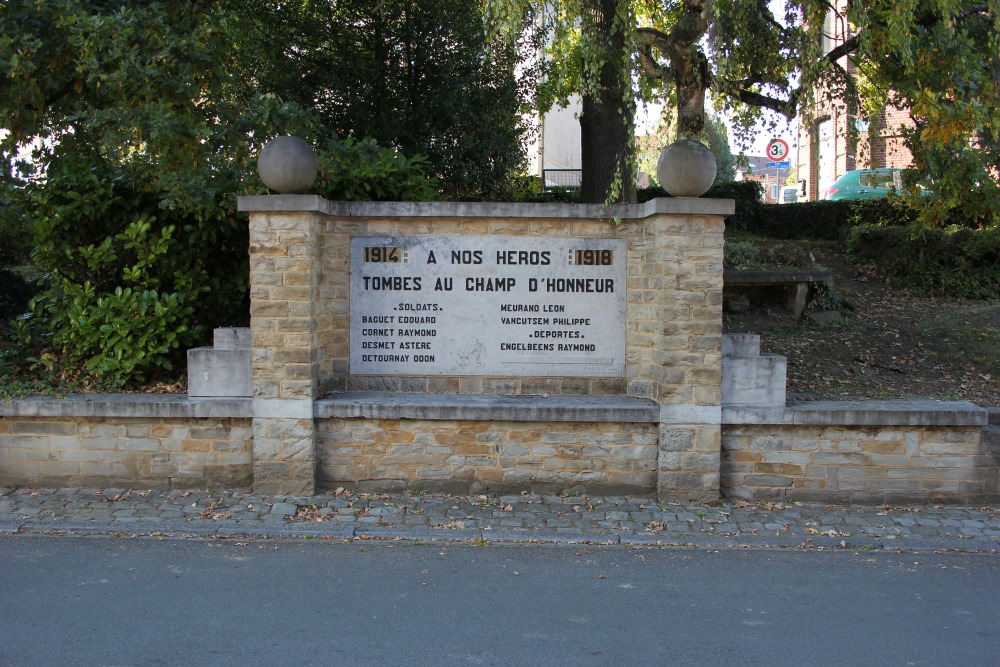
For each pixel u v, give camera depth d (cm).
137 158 727
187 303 817
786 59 955
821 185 2286
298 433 678
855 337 1038
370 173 823
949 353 973
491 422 686
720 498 688
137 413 688
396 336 720
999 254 1247
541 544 603
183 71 726
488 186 1410
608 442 688
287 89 1298
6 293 1011
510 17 718
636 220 700
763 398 681
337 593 506
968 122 805
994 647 446
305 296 671
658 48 903
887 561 580
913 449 685
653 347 691
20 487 696
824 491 689
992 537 625
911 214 1440
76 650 425
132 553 571
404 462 690
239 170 755
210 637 442
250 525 621
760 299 1142
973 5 898
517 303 716
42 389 731
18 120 757
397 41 1305
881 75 916
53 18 727
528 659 425
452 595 506
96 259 788
